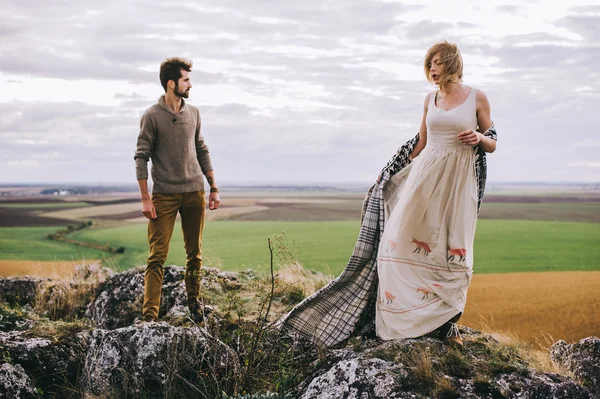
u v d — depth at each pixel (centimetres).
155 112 509
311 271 779
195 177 528
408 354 411
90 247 4856
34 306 676
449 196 435
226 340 460
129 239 5619
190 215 531
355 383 382
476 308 1499
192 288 530
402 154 480
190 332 434
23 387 414
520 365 422
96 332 444
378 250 469
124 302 627
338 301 482
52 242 5472
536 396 385
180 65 507
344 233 5719
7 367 416
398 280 443
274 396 395
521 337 1072
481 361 421
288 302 606
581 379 479
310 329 479
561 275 2452
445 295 432
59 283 695
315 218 9069
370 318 480
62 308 657
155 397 411
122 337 422
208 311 529
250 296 609
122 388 410
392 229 451
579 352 500
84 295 672
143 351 416
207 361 424
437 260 435
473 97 436
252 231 5991
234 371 419
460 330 518
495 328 1177
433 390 376
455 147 436
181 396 410
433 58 436
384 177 484
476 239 5222
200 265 541
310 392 394
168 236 516
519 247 4478
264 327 470
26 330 502
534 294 1716
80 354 475
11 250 4609
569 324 1201
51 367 454
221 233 5703
